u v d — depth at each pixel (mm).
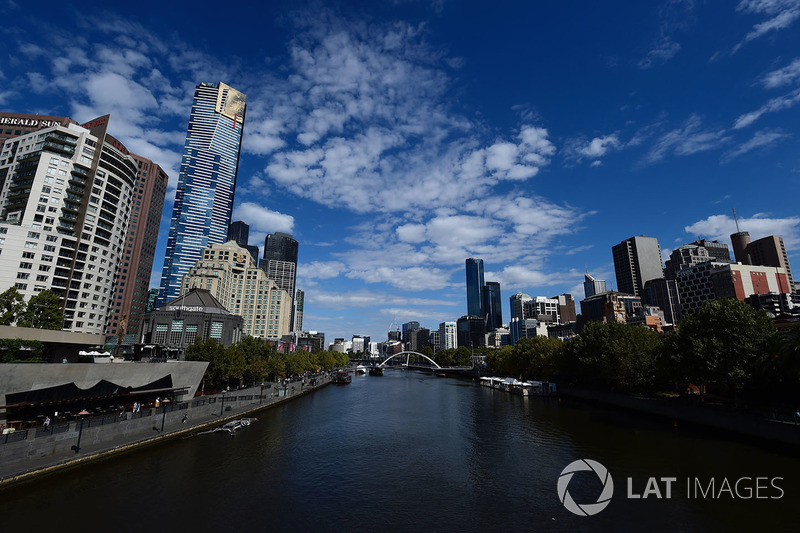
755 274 199375
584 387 114812
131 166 151250
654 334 99750
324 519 33656
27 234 114000
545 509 36062
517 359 153625
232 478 42844
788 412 60969
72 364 55562
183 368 78812
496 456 53094
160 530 30766
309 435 64688
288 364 146125
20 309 74812
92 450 45438
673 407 76062
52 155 125562
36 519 31703
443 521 33594
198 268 194750
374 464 49406
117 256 144625
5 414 49062
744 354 62375
